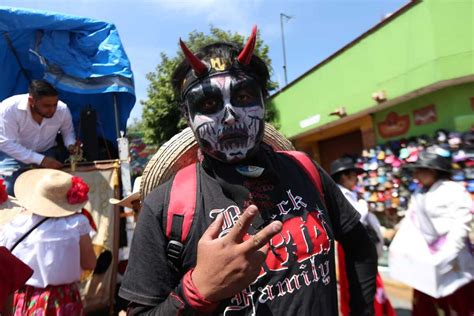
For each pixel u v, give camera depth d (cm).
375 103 721
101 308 337
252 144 118
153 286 108
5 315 199
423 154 286
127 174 371
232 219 111
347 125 885
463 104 588
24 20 380
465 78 564
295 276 108
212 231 98
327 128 941
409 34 625
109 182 357
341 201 141
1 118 345
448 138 589
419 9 601
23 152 342
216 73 116
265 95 129
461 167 569
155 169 157
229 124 115
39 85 344
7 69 439
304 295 107
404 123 703
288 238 111
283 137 175
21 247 244
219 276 92
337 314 116
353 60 775
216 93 115
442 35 571
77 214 266
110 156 449
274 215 114
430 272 254
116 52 417
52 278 244
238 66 118
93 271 338
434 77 580
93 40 416
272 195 117
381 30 691
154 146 1172
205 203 113
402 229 285
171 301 99
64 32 409
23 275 198
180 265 111
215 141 116
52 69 404
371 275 139
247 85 117
